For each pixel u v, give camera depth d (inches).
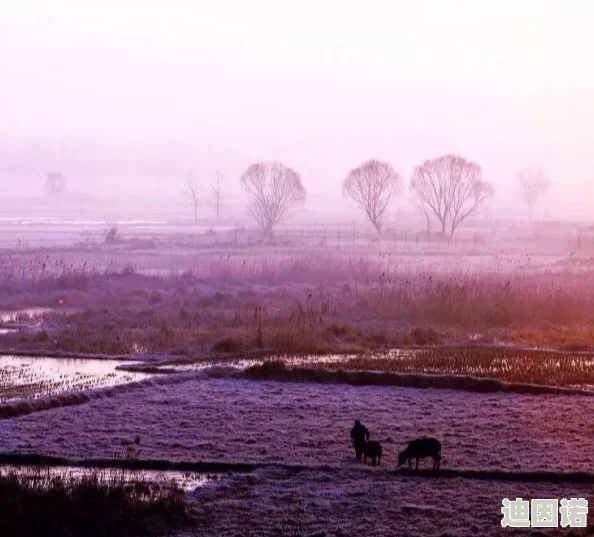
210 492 1845.5
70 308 4926.2
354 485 1891.0
